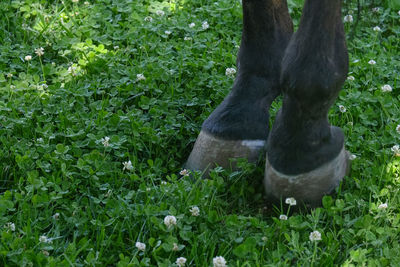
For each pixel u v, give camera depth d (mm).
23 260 1431
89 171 1609
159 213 1520
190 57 1940
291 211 1562
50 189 1606
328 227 1542
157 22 2059
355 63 1933
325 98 1446
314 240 1467
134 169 1638
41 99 1799
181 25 2051
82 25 2051
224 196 1610
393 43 2080
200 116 1778
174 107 1812
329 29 1413
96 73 1906
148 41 1996
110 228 1529
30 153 1650
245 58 1603
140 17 2096
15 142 1698
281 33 1603
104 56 1937
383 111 1812
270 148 1542
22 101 1792
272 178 1546
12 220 1542
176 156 1732
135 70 1872
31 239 1478
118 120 1735
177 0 2172
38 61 1966
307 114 1469
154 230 1507
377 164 1659
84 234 1511
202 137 1629
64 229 1527
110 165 1639
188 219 1520
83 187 1601
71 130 1703
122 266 1435
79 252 1474
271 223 1564
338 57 1438
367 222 1504
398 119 1774
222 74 1903
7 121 1723
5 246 1450
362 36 2090
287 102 1477
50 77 1922
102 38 2014
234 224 1507
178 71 1896
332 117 1773
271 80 1605
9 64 1937
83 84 1839
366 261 1450
